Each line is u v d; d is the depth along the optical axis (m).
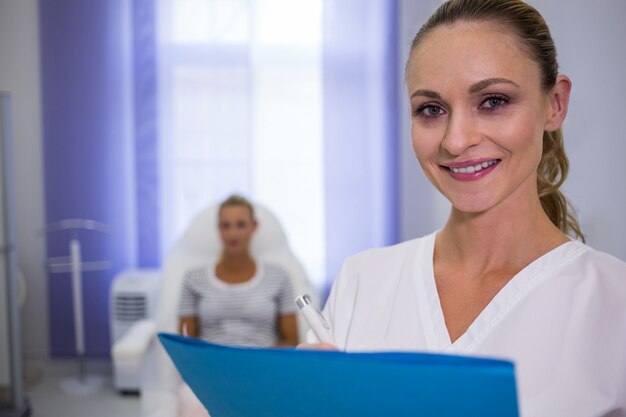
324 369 0.37
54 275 3.55
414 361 0.37
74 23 3.44
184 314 2.57
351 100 3.38
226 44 3.42
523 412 0.58
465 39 0.57
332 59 3.37
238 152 3.45
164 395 2.11
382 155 3.39
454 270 0.68
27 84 3.57
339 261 3.43
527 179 0.63
